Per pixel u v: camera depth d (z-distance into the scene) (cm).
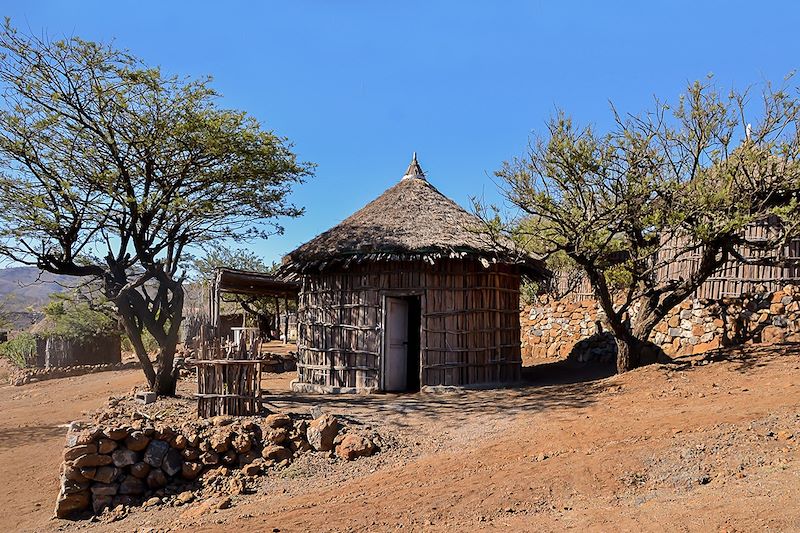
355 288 1430
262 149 1370
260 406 1040
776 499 516
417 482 731
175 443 875
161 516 756
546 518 566
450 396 1271
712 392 970
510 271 1491
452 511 616
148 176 1331
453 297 1392
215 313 1948
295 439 929
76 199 1245
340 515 639
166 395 1364
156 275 1359
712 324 1424
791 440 678
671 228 1168
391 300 1422
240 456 884
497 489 666
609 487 635
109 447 840
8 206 1247
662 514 529
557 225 1226
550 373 1605
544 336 1992
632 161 1116
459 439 920
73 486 817
